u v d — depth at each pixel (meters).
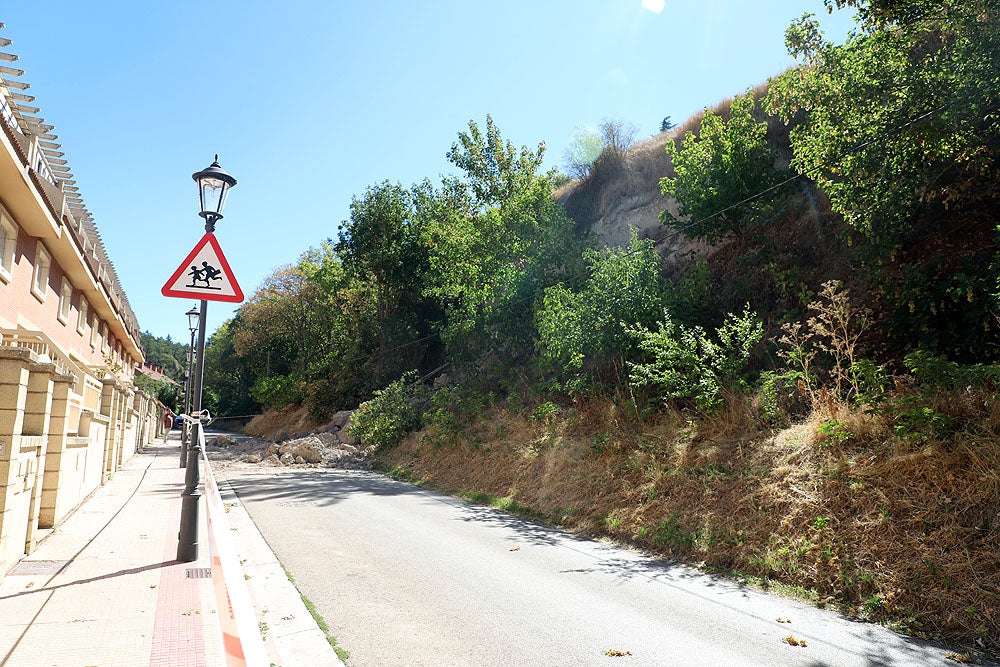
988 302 8.49
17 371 5.35
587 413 14.30
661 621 5.37
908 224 10.20
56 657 3.66
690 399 12.38
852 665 4.48
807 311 12.42
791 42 11.55
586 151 28.47
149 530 7.96
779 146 18.20
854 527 6.71
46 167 13.90
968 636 5.04
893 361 9.96
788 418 9.66
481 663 4.30
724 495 8.65
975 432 6.79
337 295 46.12
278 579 6.42
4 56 9.84
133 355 37.03
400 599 5.80
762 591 6.48
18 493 5.79
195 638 4.04
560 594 6.14
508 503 12.38
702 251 17.55
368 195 37.97
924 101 9.36
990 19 8.81
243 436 49.16
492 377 22.11
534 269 21.70
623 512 9.78
